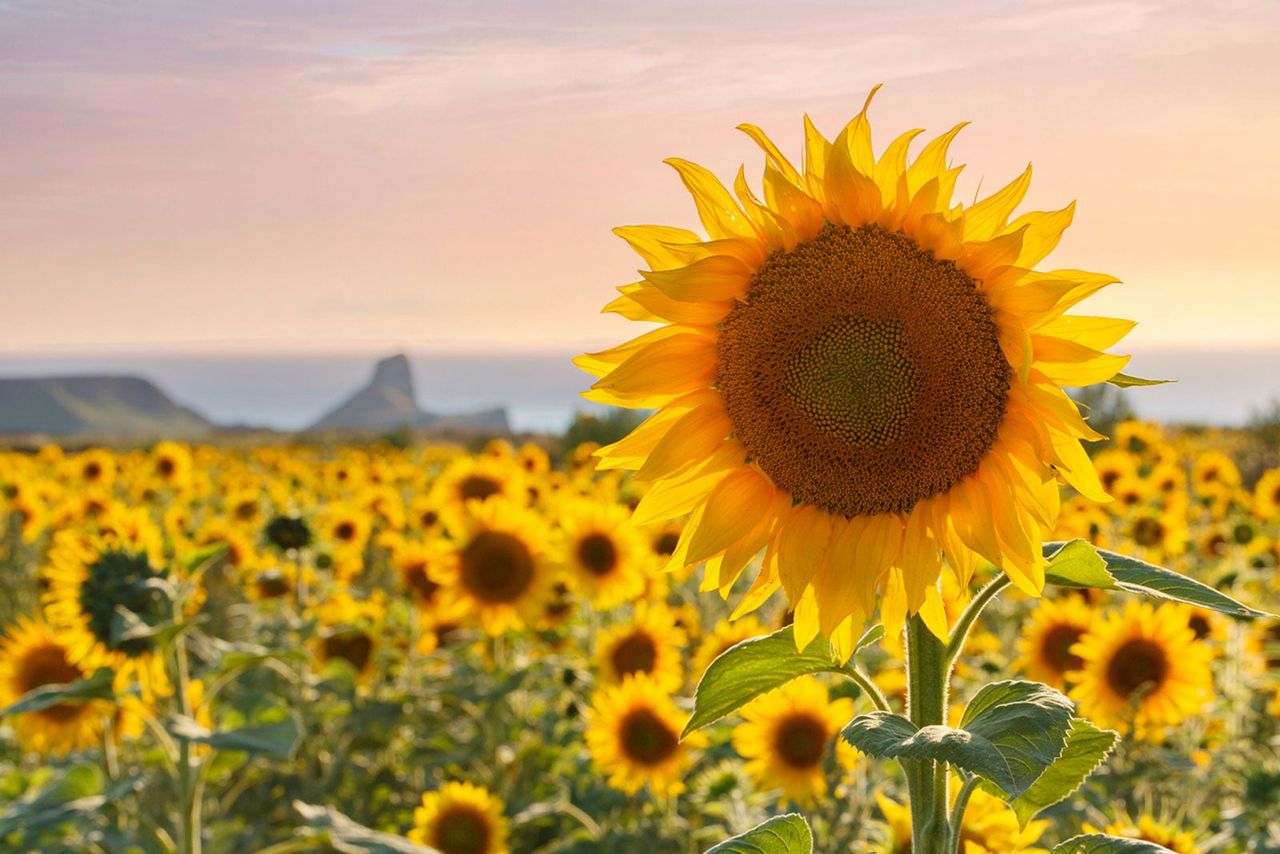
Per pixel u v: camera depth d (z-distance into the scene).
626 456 2.64
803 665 2.43
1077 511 10.75
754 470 2.53
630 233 2.53
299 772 8.49
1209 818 5.59
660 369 2.53
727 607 9.92
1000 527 2.29
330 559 11.20
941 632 2.33
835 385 2.39
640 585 8.86
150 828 5.75
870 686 2.43
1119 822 4.03
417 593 9.55
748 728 5.66
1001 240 2.24
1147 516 10.81
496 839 6.56
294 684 8.68
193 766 5.74
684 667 8.77
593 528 8.93
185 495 17.11
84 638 5.57
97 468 18.97
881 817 5.05
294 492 17.38
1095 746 2.43
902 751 1.89
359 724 8.33
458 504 10.74
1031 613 7.94
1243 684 7.73
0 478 17.73
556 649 9.20
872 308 2.38
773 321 2.45
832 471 2.44
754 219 2.44
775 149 2.42
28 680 6.63
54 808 5.53
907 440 2.38
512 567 8.45
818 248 2.42
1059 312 2.21
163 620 5.59
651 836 6.51
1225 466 14.58
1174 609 5.89
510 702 8.90
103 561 5.66
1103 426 17.20
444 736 8.39
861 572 2.42
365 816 8.10
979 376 2.33
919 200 2.34
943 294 2.34
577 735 8.16
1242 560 10.77
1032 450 2.28
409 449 29.44
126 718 6.65
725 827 5.92
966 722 2.10
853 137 2.39
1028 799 2.45
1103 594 7.92
